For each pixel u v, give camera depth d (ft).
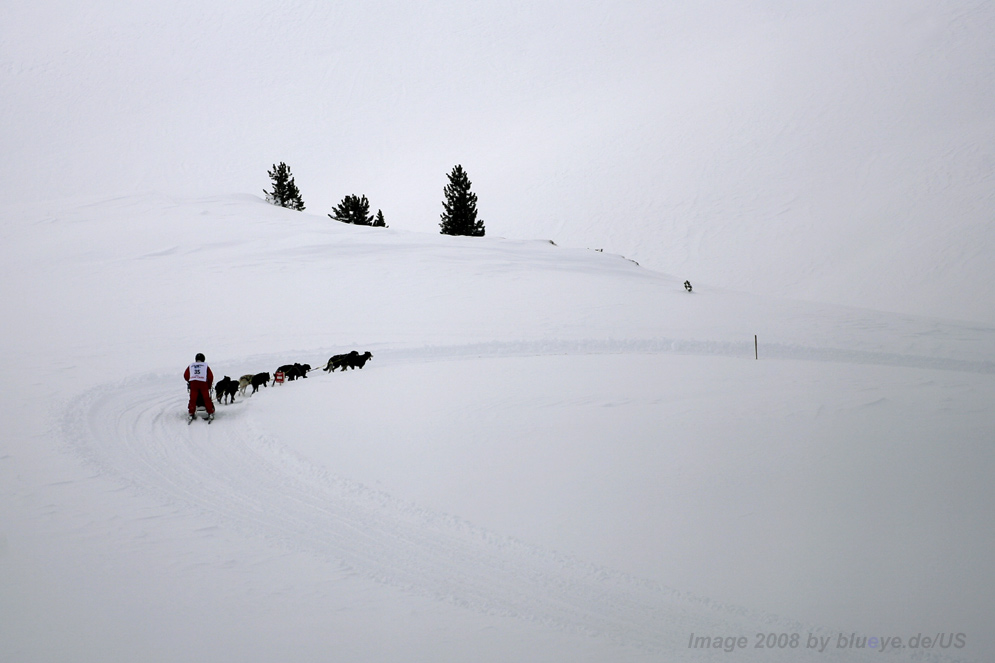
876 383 55.16
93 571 24.34
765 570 26.32
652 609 23.63
